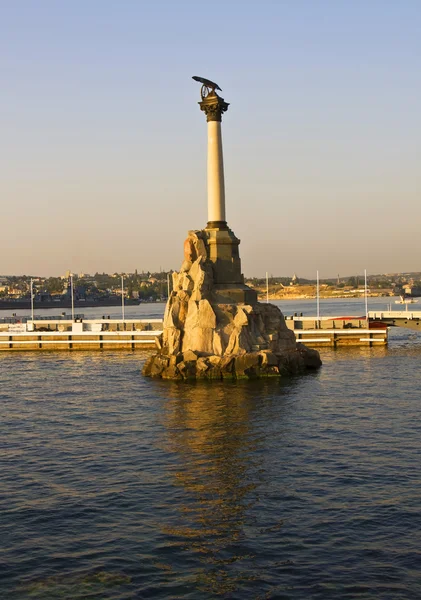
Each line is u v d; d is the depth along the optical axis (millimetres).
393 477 45188
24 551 35188
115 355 121250
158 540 36188
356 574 32188
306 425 60531
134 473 47375
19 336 135250
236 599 30328
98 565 33531
